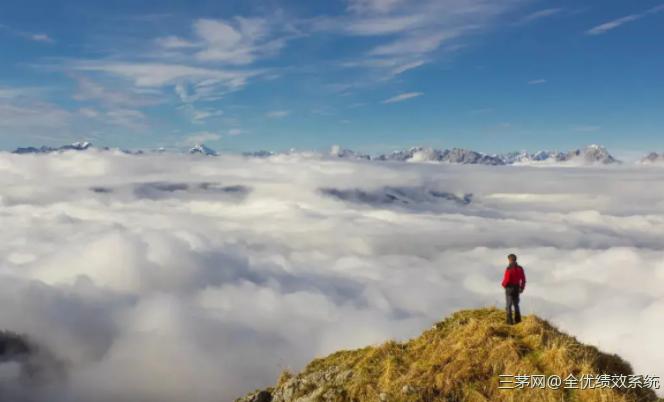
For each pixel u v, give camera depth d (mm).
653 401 12938
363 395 14383
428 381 13969
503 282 16547
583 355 14125
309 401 15102
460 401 13391
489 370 14023
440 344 15539
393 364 15047
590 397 12516
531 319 15930
